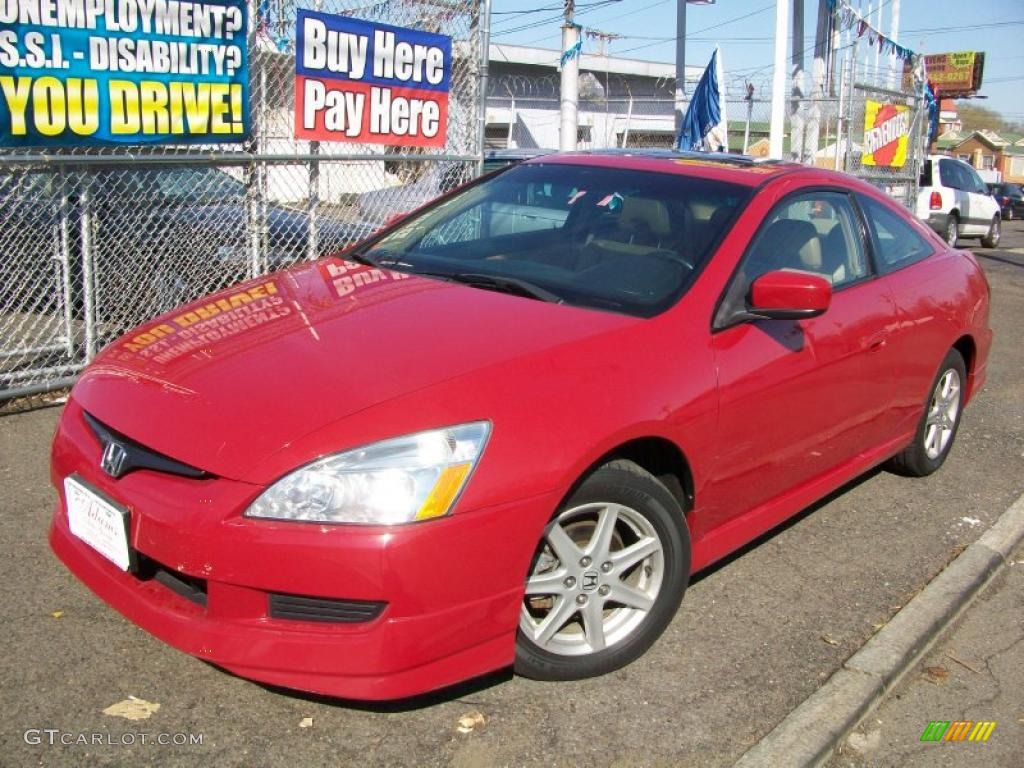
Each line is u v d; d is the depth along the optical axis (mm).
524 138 28859
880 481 5234
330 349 3004
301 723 2846
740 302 3543
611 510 3021
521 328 3143
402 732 2838
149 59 5508
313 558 2502
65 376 5652
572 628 3201
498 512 2650
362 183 7258
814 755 2877
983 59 32594
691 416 3170
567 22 13125
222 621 2598
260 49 6168
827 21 14625
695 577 3961
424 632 2590
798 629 3600
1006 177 85062
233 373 2908
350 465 2566
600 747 2846
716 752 2869
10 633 3188
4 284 5902
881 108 13844
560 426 2803
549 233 3949
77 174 5539
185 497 2609
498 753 2783
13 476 4434
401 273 3799
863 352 4074
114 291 6145
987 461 5668
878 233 4566
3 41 4910
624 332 3197
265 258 6543
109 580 2830
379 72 6734
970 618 3914
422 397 2729
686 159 4371
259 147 6309
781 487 3828
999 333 9680
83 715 2818
